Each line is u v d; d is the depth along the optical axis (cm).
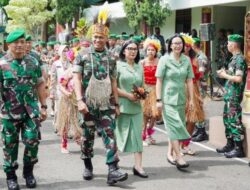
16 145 635
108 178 653
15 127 625
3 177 699
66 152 852
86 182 677
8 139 624
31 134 625
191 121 817
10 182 635
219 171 741
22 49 610
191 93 761
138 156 709
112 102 658
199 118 825
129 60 703
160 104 743
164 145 921
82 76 650
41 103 646
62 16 2517
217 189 654
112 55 659
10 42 607
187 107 816
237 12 2105
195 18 2155
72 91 816
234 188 659
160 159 810
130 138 699
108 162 652
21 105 620
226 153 830
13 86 613
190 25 2194
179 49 735
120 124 704
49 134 1034
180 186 663
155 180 688
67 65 884
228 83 834
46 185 662
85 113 645
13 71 610
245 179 701
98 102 642
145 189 647
